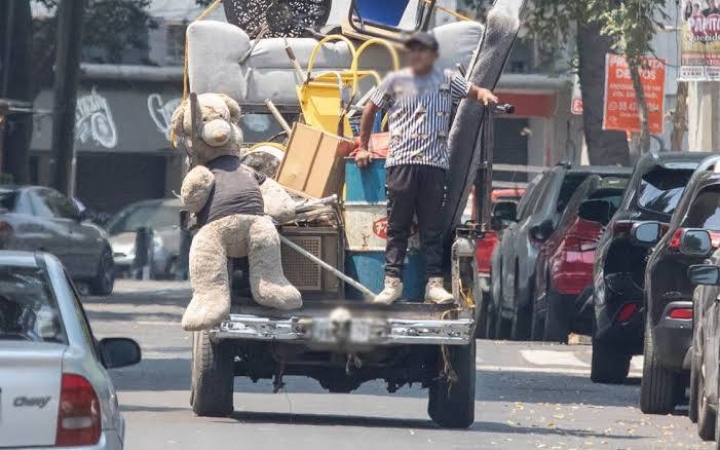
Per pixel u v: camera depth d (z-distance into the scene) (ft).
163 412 140.77
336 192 132.16
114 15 486.38
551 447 125.08
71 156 406.00
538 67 481.46
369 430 131.64
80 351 76.59
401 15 153.28
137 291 368.07
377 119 140.77
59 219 309.83
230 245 126.52
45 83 455.22
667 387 152.25
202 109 129.08
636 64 290.97
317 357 129.39
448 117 127.95
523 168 344.49
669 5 420.77
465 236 129.39
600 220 207.10
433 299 127.75
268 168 135.85
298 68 151.94
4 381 72.28
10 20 369.09
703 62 251.19
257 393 164.55
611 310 172.04
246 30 163.32
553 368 203.00
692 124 312.91
